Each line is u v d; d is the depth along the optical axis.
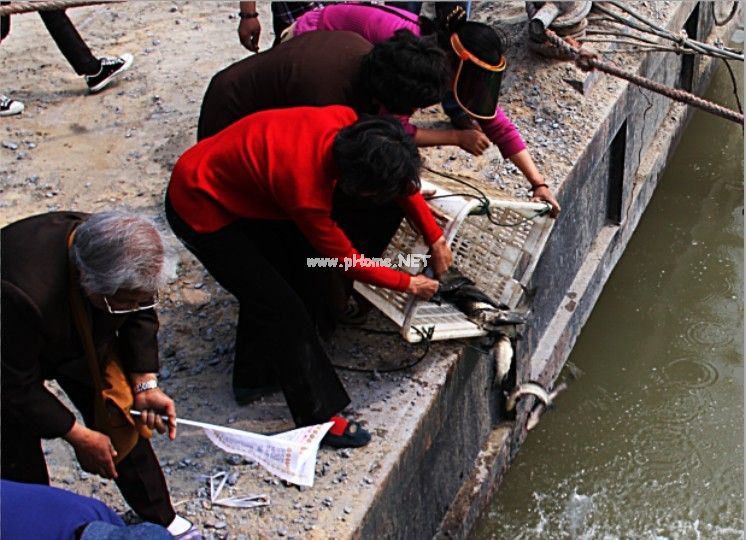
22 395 2.41
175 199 2.98
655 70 6.12
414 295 3.38
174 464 3.29
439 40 3.39
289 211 2.84
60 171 5.02
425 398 3.55
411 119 5.10
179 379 3.71
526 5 5.50
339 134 2.73
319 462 3.27
